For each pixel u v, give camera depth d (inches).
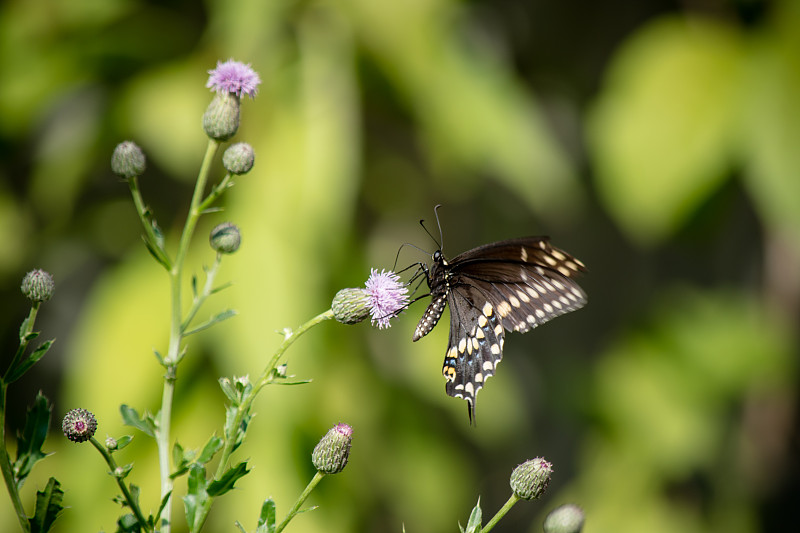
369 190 72.1
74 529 60.5
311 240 60.9
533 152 65.2
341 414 62.1
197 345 61.1
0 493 62.2
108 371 60.9
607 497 73.9
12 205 70.4
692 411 73.9
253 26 60.8
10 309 72.7
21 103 66.2
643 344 77.5
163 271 61.8
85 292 75.1
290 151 61.3
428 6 62.7
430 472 66.2
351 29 61.9
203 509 51.0
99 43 66.2
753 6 68.6
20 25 66.2
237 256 60.7
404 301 52.2
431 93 62.6
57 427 71.0
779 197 63.6
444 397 68.3
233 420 51.3
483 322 54.6
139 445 60.9
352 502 61.7
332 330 62.3
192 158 62.6
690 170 64.1
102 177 73.3
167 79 64.6
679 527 74.0
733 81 65.7
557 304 54.0
